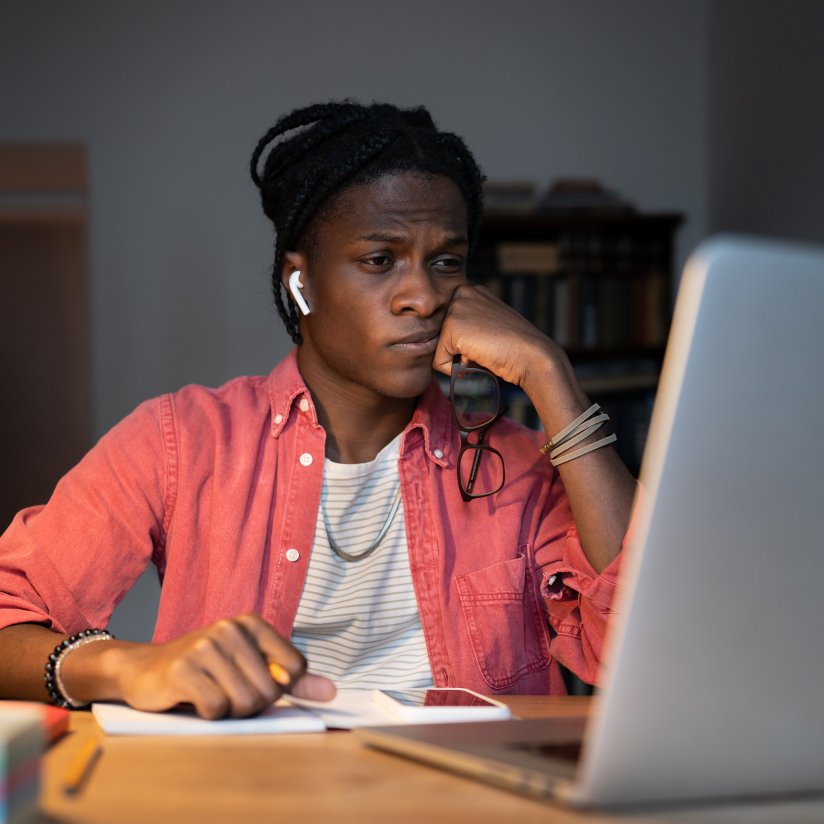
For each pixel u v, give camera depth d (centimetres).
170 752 73
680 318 54
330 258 127
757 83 353
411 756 71
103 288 396
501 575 133
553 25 410
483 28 408
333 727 85
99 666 91
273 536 130
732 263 53
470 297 130
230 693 81
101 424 394
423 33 406
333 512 133
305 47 403
